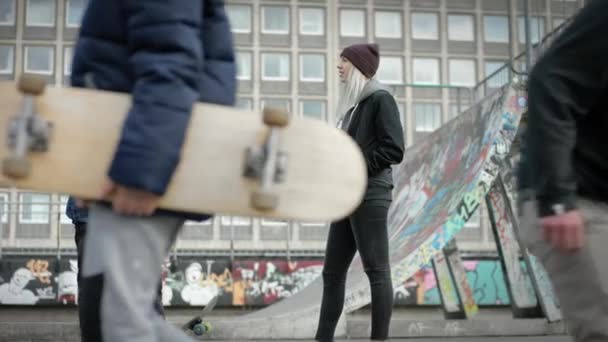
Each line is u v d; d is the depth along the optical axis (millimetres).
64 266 17922
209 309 6129
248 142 1646
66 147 1618
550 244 1908
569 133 1830
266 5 33750
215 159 1635
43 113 1620
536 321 7348
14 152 1602
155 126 1577
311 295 7543
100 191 1614
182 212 1719
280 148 1643
